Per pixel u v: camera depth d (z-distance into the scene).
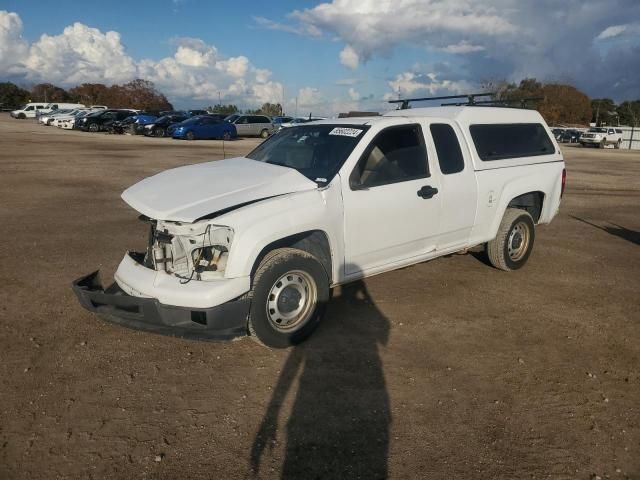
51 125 43.25
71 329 4.72
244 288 4.03
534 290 6.09
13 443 3.18
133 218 9.36
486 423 3.51
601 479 3.02
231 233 4.02
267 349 4.46
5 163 17.06
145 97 88.94
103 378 3.93
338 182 4.68
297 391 3.83
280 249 4.37
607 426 3.52
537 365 4.32
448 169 5.62
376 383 3.97
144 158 20.30
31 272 6.17
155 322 4.03
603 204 12.92
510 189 6.23
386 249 5.13
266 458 3.12
